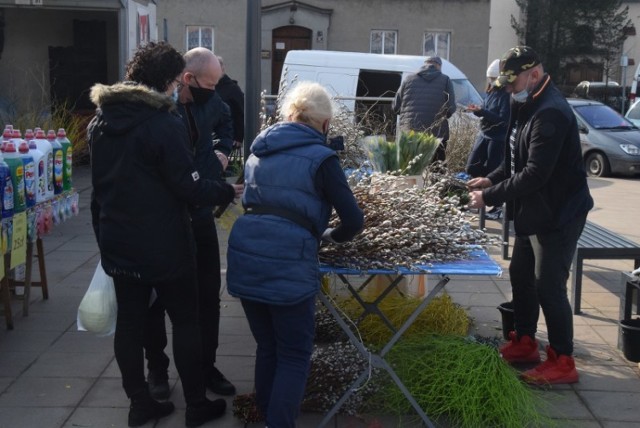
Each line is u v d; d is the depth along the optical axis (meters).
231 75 24.03
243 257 3.29
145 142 3.44
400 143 4.86
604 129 15.41
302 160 3.29
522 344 4.64
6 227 4.55
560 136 4.06
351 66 12.98
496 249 7.70
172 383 4.36
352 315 4.83
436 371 3.92
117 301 3.75
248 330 5.23
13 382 4.32
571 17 38.22
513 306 4.72
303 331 3.35
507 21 39.81
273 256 3.25
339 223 3.59
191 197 3.51
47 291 5.78
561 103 4.13
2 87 14.84
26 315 5.41
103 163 3.52
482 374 3.88
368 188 3.91
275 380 3.35
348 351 4.20
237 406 3.93
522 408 3.83
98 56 15.04
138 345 3.77
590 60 39.88
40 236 5.42
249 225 3.31
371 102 11.82
